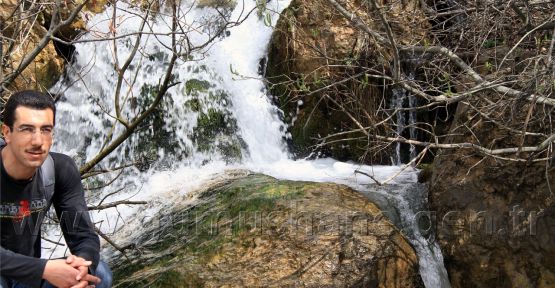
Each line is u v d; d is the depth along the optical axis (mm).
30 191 2723
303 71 6637
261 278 3994
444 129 6352
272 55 7082
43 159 2676
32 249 2814
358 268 4047
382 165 6457
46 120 2664
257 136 6867
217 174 6039
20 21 4254
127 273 4391
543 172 4172
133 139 6492
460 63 4188
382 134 6199
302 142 6797
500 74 4496
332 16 6531
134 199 5773
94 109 6668
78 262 2686
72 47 6848
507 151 3992
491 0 4676
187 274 4109
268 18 4012
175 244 4555
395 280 4168
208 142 6629
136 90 6684
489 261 4340
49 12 6488
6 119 2660
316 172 6227
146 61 6875
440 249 4621
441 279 4535
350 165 6457
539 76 3885
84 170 4043
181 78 6801
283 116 6902
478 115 4691
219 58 7133
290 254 4133
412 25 5637
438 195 4777
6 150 2682
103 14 7094
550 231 4055
